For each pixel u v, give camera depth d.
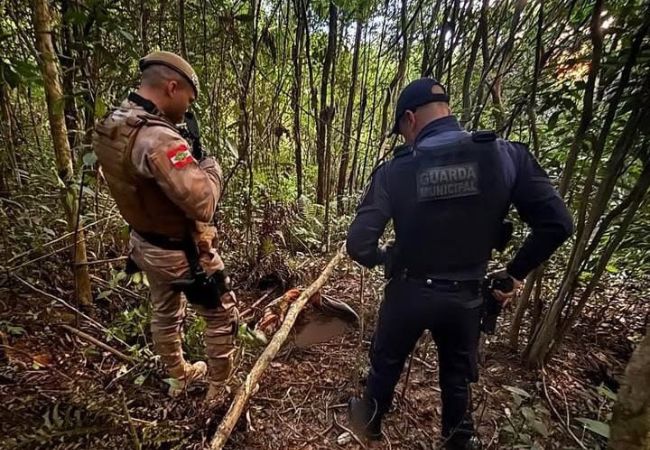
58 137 1.84
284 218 3.48
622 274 2.88
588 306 2.73
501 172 1.34
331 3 3.27
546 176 1.38
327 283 3.02
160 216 1.46
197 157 1.60
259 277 2.96
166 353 1.73
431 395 2.01
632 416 0.72
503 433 1.66
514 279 1.48
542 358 2.16
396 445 1.73
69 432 1.33
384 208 1.47
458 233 1.39
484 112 2.51
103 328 2.01
